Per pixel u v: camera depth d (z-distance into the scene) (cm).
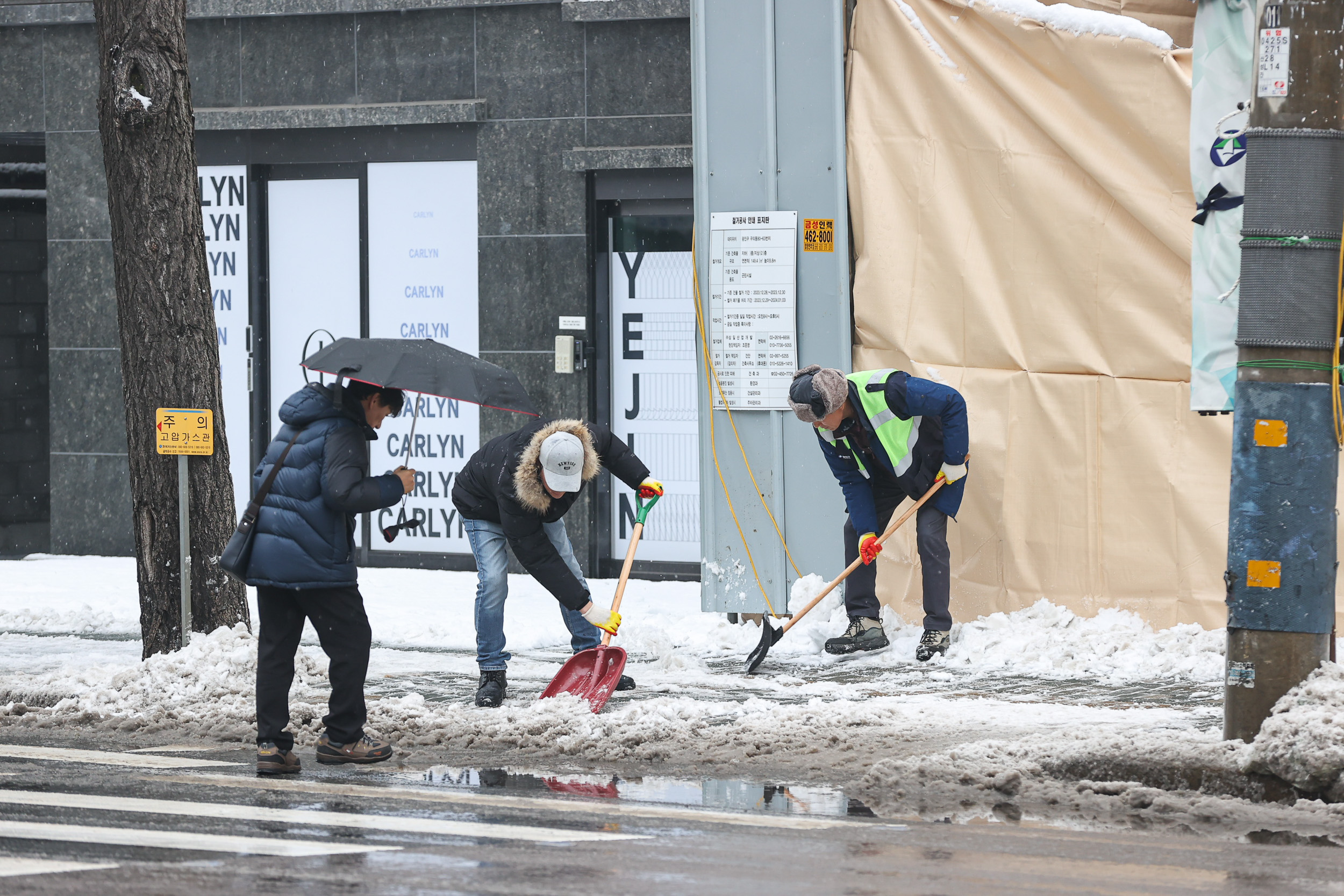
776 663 2820
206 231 4172
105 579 3897
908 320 3003
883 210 3025
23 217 4356
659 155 3769
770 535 3123
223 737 2262
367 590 3750
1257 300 1850
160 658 2577
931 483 2817
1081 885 1423
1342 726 1762
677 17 3775
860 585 2891
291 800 1842
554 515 2356
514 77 3903
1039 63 2889
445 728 2250
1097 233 2853
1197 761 1842
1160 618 2817
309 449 2000
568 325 3891
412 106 3944
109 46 2677
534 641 3094
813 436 3103
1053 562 2898
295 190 4125
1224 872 1476
